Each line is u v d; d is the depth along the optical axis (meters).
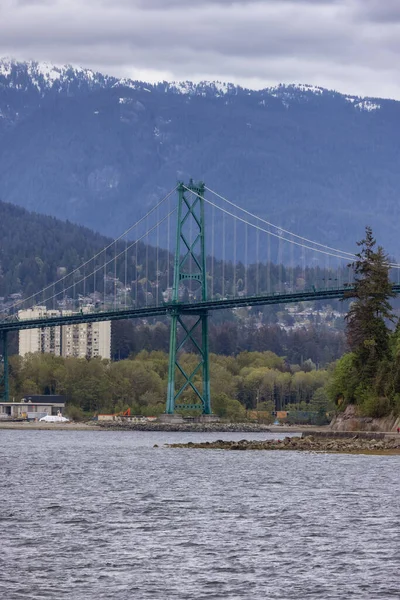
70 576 100.94
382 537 119.81
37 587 97.12
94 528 125.44
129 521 130.88
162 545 114.94
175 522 130.25
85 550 112.19
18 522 129.88
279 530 124.25
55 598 93.88
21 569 103.44
